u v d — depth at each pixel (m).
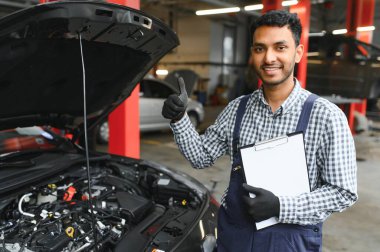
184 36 17.67
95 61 1.72
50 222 1.53
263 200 1.01
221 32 17.53
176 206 2.00
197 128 8.48
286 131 1.14
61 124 2.23
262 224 1.11
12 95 1.70
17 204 1.63
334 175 1.06
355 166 1.08
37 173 1.78
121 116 3.80
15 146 2.24
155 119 7.02
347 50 6.83
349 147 1.07
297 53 1.15
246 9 8.88
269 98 1.19
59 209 1.67
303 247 1.10
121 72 1.89
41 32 1.33
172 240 1.57
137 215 1.75
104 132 6.40
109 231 1.56
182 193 2.10
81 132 2.32
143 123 6.79
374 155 6.43
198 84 16.64
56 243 1.40
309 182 1.10
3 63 1.39
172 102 1.28
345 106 7.58
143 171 2.37
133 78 1.97
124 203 1.81
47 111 2.05
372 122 10.14
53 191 1.76
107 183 2.09
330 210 1.06
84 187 1.94
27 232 1.45
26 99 1.80
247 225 1.14
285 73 1.11
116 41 1.60
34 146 2.30
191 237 1.59
